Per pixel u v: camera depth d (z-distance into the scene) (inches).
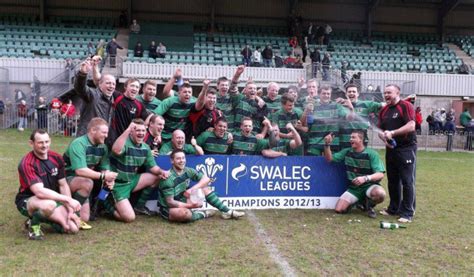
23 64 792.3
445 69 940.6
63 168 190.5
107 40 952.9
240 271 151.3
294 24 1045.2
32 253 162.9
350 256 170.1
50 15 1029.2
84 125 225.1
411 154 226.5
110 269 149.4
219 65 847.1
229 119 278.7
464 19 1157.7
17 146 489.4
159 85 810.8
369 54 999.0
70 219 188.1
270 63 855.1
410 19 1146.0
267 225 211.6
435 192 313.9
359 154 236.4
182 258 162.1
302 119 256.8
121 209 208.5
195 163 237.1
